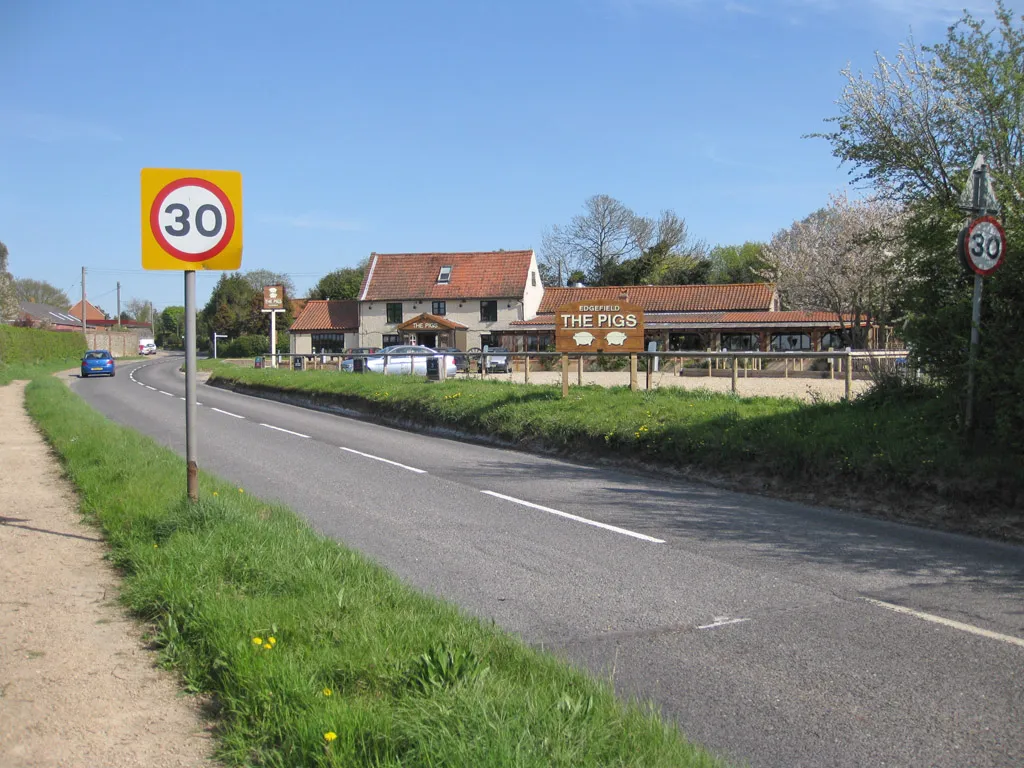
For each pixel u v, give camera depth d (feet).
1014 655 16.26
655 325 160.97
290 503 32.76
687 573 22.43
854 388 50.47
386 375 92.53
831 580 21.57
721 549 25.04
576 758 10.98
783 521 28.89
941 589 20.67
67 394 87.35
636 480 38.37
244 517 24.29
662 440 42.04
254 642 14.66
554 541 26.30
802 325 149.79
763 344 161.07
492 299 214.48
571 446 47.67
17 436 52.75
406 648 14.76
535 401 57.16
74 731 12.82
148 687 14.49
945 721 13.53
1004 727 13.29
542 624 18.47
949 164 47.01
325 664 13.96
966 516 28.04
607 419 47.01
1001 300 30.58
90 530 26.13
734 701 14.39
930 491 29.86
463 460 45.62
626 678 15.39
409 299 219.20
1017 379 28.45
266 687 13.21
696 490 35.45
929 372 34.14
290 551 21.33
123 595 19.06
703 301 188.14
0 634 16.87
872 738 13.00
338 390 84.58
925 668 15.70
